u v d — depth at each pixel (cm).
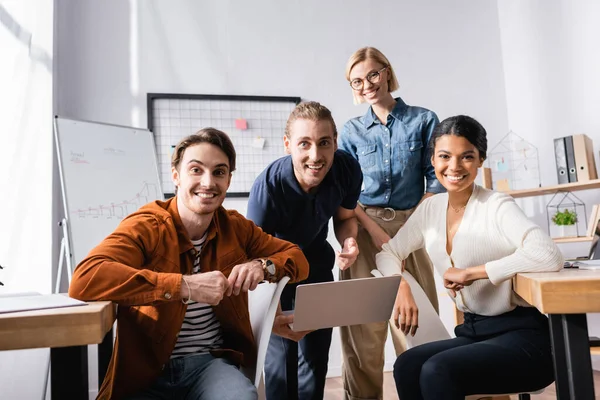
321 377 203
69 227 260
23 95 280
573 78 339
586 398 113
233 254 150
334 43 372
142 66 341
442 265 171
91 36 335
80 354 107
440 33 391
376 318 152
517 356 141
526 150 379
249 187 351
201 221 145
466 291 159
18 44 274
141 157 299
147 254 137
